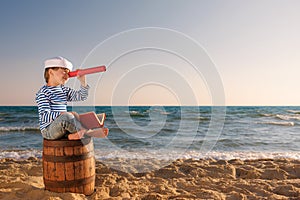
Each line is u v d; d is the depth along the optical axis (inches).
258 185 146.3
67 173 111.0
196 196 127.9
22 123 639.1
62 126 107.3
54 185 111.7
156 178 162.9
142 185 146.6
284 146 342.6
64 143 110.7
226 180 159.8
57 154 110.5
